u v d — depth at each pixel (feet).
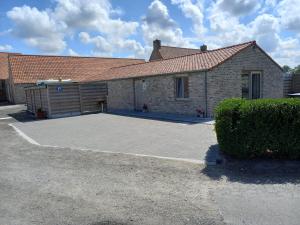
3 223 15.38
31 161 28.07
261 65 62.39
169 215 15.74
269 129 24.22
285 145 24.21
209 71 52.11
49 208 17.03
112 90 78.64
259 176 21.31
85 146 34.58
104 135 41.27
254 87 62.03
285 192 18.26
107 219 15.49
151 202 17.44
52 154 30.76
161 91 62.90
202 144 32.12
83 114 72.13
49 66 117.29
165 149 30.96
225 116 25.11
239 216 15.42
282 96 69.00
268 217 15.23
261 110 24.13
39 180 22.15
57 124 55.93
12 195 19.22
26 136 43.50
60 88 69.36
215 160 25.40
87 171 24.04
